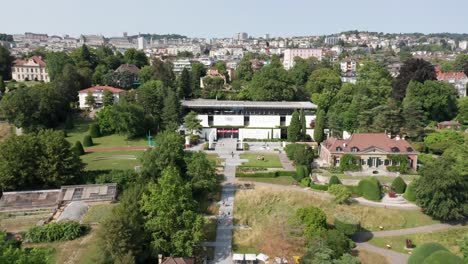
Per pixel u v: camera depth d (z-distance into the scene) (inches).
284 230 2482.8
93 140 4736.7
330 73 6697.8
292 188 3356.3
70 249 2299.5
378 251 2493.8
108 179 3142.2
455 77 7027.6
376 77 6156.5
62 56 6904.5
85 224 2586.1
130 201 2440.9
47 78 7608.3
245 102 5516.7
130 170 3280.0
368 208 3009.4
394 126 4254.4
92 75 6766.7
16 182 2977.4
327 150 3863.2
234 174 3673.7
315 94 5698.8
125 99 5236.2
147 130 4918.8
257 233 2615.7
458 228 2770.7
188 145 4623.5
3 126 4913.9
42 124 4778.5
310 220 2487.7
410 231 2755.9
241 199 3097.9
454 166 2987.2
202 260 2282.2
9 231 2496.3
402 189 3272.6
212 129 4975.4
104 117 4854.8
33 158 3011.8
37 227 2458.2
